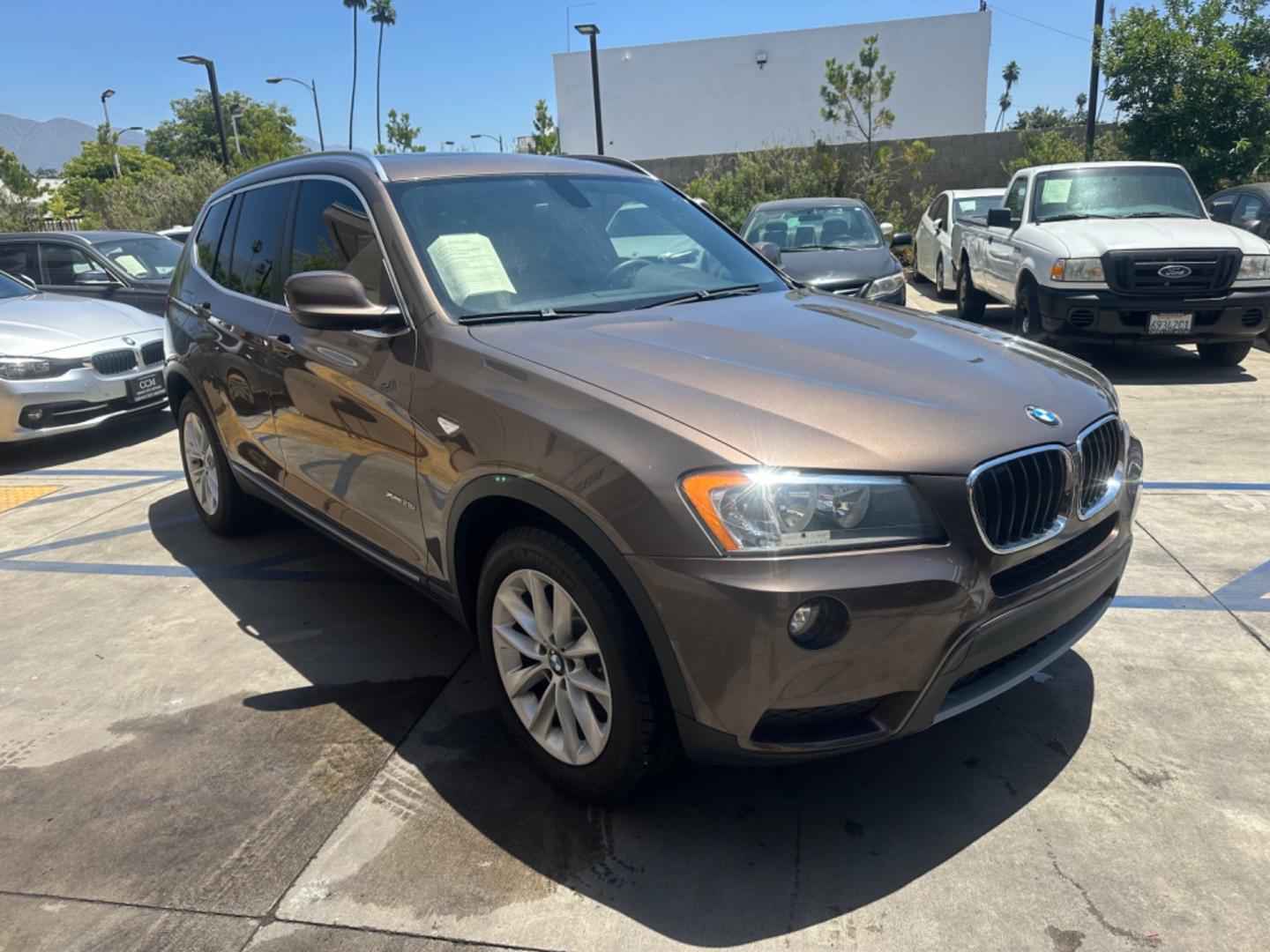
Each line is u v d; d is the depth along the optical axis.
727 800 2.65
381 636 3.75
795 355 2.69
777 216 10.74
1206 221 8.20
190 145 70.25
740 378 2.48
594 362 2.58
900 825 2.52
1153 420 6.58
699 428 2.23
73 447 7.42
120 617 4.02
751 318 3.09
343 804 2.68
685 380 2.46
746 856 2.42
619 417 2.31
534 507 2.56
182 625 3.91
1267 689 3.09
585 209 3.61
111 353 7.07
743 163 18.59
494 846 2.48
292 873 2.40
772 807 2.61
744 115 33.00
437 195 3.34
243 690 3.35
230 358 4.03
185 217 21.28
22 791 2.80
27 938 2.21
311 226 3.64
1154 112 13.37
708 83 32.94
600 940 2.15
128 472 6.53
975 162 18.92
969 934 2.13
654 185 4.09
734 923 2.19
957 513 2.22
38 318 7.15
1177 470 5.46
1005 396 2.54
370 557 3.37
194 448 4.91
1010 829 2.48
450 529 2.78
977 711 3.04
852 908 2.23
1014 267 8.91
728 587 2.08
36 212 28.22
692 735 2.25
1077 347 9.34
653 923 2.20
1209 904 2.19
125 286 10.02
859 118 29.94
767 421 2.26
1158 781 2.65
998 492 2.29
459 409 2.67
